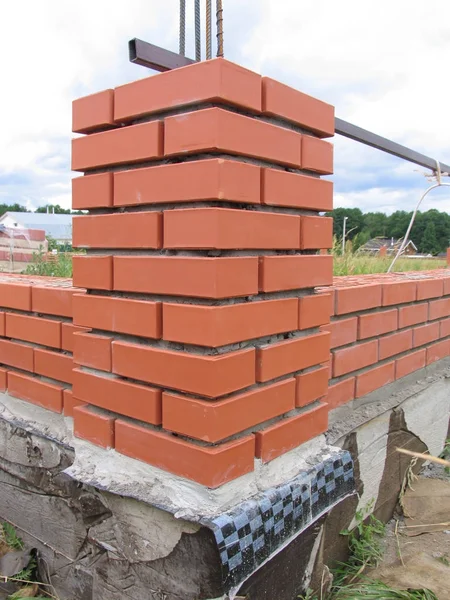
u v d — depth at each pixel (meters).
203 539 1.73
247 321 1.80
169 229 1.78
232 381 1.76
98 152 2.00
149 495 1.89
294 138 1.98
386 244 9.54
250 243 1.80
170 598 1.89
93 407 2.13
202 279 1.70
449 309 3.94
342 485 2.28
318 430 2.23
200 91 1.69
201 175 1.69
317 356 2.17
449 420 4.30
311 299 2.12
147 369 1.86
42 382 2.58
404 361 3.39
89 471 2.10
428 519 3.32
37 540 2.62
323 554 2.52
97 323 2.04
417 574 2.70
